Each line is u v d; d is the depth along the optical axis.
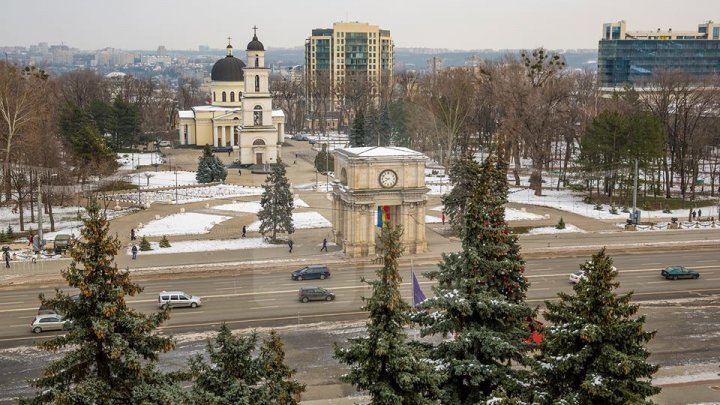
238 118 196.50
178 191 127.31
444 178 139.88
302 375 53.22
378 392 32.34
